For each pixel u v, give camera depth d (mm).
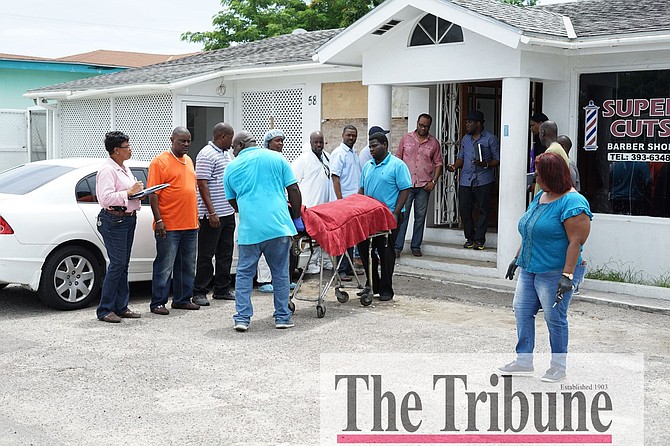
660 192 10086
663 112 10023
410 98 12953
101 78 18156
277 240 8336
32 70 25094
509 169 10539
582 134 10750
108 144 8508
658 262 10102
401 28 11484
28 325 8531
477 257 11758
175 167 8984
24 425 5664
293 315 9156
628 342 8031
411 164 11914
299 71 13648
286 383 6613
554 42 10016
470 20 10195
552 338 6633
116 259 8586
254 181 8289
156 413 5906
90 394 6328
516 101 10391
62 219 9062
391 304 9766
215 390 6430
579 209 6289
